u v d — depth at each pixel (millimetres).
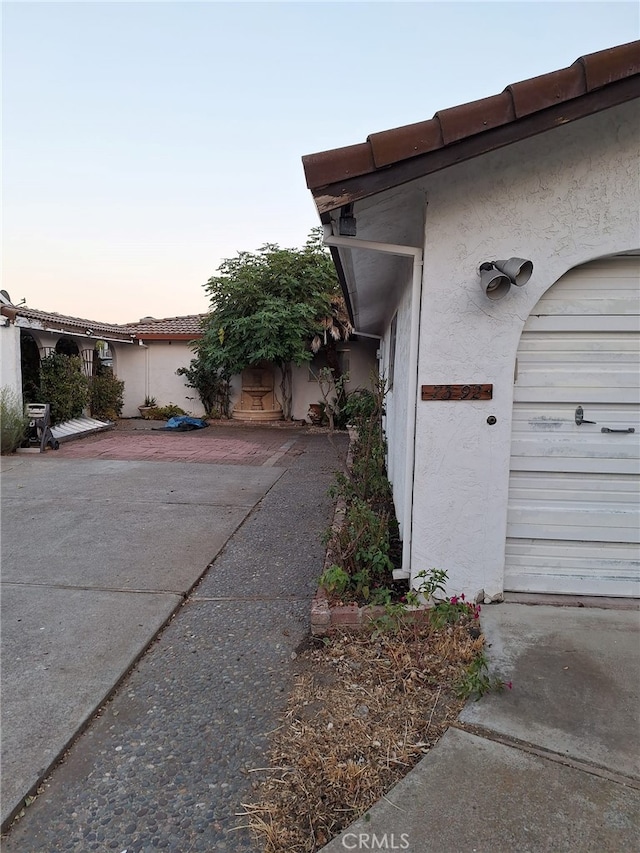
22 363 12508
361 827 1788
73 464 9250
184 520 5828
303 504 6566
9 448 10219
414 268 3232
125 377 17562
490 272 2861
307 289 14148
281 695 2600
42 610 3582
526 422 3268
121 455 10281
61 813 1908
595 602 3326
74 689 2662
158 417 16688
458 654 2787
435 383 3158
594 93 2445
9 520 5781
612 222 2965
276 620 3443
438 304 3098
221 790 2006
